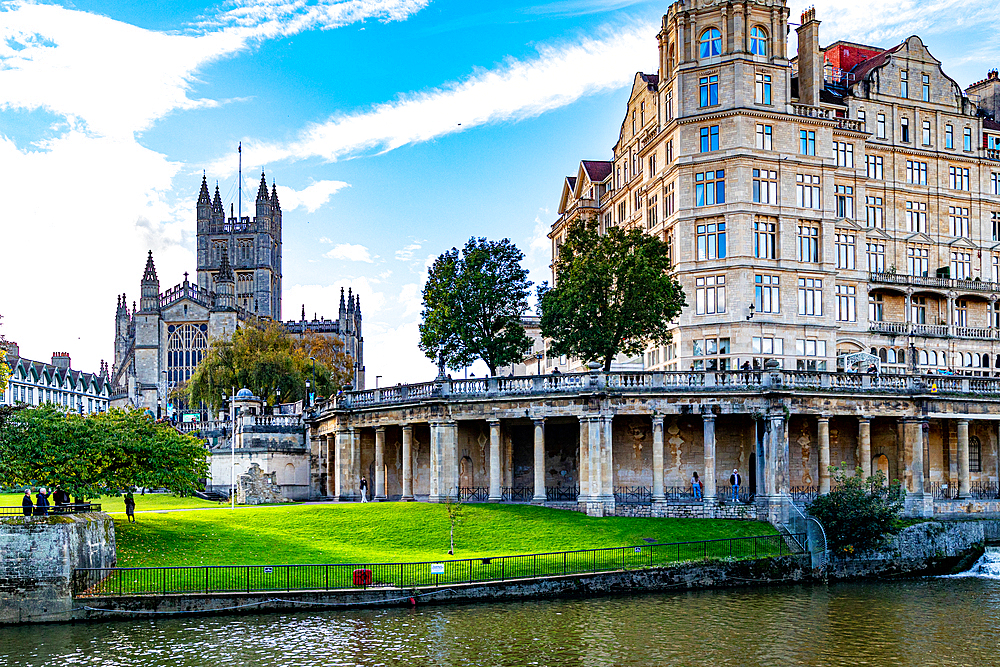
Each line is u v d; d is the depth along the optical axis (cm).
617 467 7469
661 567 5759
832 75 10431
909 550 6556
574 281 7669
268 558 5538
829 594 5766
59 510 5247
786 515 6762
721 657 4406
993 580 6316
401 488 8238
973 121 10406
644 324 7712
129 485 6062
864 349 9438
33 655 4331
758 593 5750
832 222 9356
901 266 9900
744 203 9025
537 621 4925
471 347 8556
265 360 11712
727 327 8944
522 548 6038
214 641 4519
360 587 5147
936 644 4647
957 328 9925
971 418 7500
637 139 10500
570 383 7219
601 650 4481
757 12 9288
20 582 4834
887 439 7744
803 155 9331
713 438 7038
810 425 7575
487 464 7794
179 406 15800
